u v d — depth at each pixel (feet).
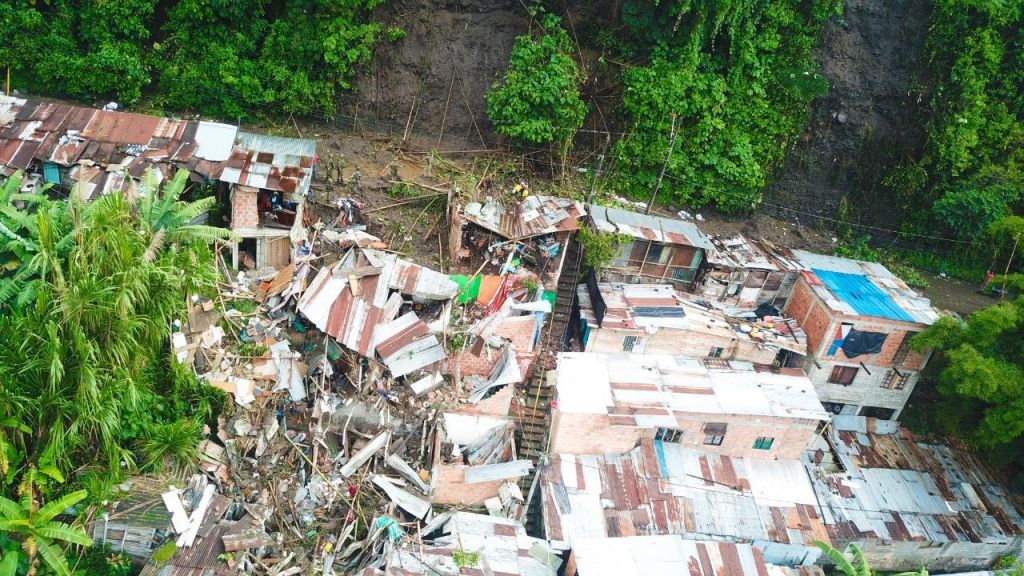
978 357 67.82
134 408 51.16
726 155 89.61
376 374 66.33
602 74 88.53
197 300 63.57
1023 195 91.56
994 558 73.36
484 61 88.38
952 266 94.89
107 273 50.52
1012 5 88.28
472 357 69.05
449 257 77.36
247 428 60.34
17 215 53.67
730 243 82.28
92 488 49.62
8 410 46.42
